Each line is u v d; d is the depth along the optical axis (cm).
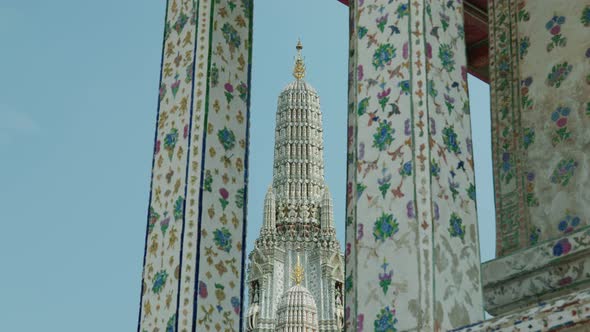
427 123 747
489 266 872
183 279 902
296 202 10994
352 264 743
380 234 731
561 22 948
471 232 733
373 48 816
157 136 1029
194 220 932
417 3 801
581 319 601
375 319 702
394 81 781
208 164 968
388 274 709
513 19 1001
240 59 1061
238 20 1084
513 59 982
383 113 777
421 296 680
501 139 958
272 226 10756
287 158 11338
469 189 752
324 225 10788
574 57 921
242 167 1000
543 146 916
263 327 9950
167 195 975
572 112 902
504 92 976
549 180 897
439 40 796
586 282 792
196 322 881
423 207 713
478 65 1442
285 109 11738
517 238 900
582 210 858
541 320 622
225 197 968
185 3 1091
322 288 10212
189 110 1000
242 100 1038
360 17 847
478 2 1373
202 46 1033
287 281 10362
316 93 11938
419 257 694
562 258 812
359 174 772
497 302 855
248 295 10438
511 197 924
